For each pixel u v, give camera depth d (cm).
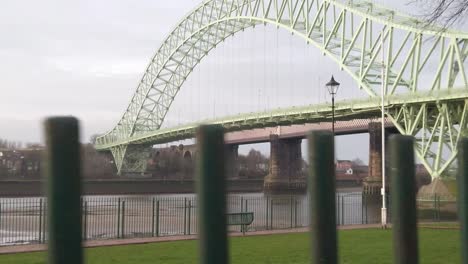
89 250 2106
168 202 5791
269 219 4394
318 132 321
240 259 1781
